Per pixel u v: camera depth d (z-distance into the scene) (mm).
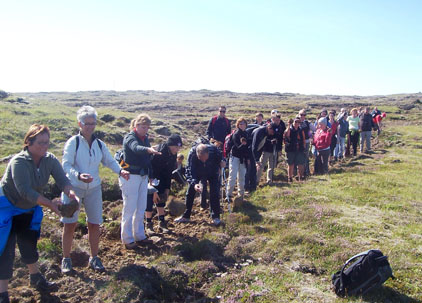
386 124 31094
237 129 8852
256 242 6527
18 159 4141
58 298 4594
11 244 4207
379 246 6344
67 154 4922
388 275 4883
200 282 5449
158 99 66188
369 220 7609
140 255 6039
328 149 12797
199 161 7383
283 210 8133
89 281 5039
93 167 5133
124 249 6254
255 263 5984
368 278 4859
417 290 5059
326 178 11555
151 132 18531
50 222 6625
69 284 4883
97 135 15117
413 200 9055
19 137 12750
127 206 6164
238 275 5453
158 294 5098
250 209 8352
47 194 8219
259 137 10336
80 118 4980
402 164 14109
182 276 5422
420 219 7742
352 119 17078
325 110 15164
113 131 16109
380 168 13430
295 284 5246
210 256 6121
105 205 8484
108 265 5594
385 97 85312
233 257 6125
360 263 4953
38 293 4613
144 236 6453
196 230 7219
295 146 11375
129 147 5930
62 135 13844
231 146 8938
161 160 7035
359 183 10688
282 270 5648
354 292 4930
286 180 12031
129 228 6230
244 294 4973
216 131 10695
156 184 6602
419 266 5656
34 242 4535
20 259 5145
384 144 20797
